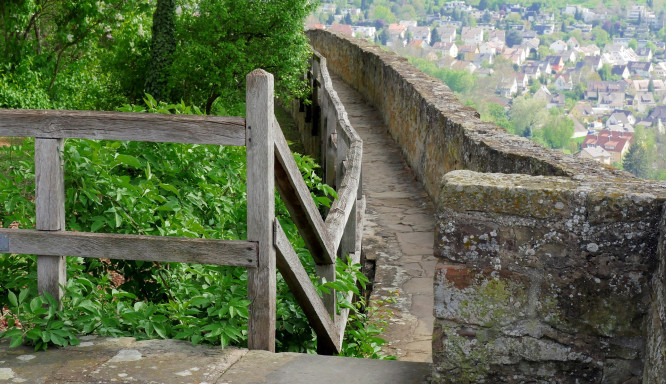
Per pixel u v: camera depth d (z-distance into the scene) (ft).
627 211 8.53
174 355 10.78
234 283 12.55
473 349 9.20
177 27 48.19
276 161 11.10
